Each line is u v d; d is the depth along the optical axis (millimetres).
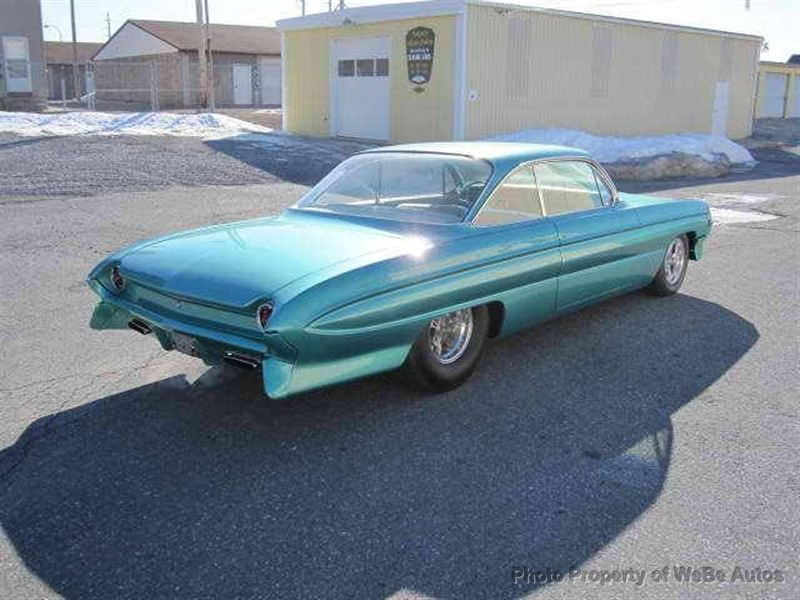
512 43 19562
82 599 2596
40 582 2680
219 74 41438
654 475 3434
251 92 42844
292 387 3424
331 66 21734
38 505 3160
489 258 4238
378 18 19875
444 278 3967
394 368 3908
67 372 4641
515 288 4469
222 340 3539
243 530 2984
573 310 5219
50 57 55125
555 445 3709
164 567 2762
